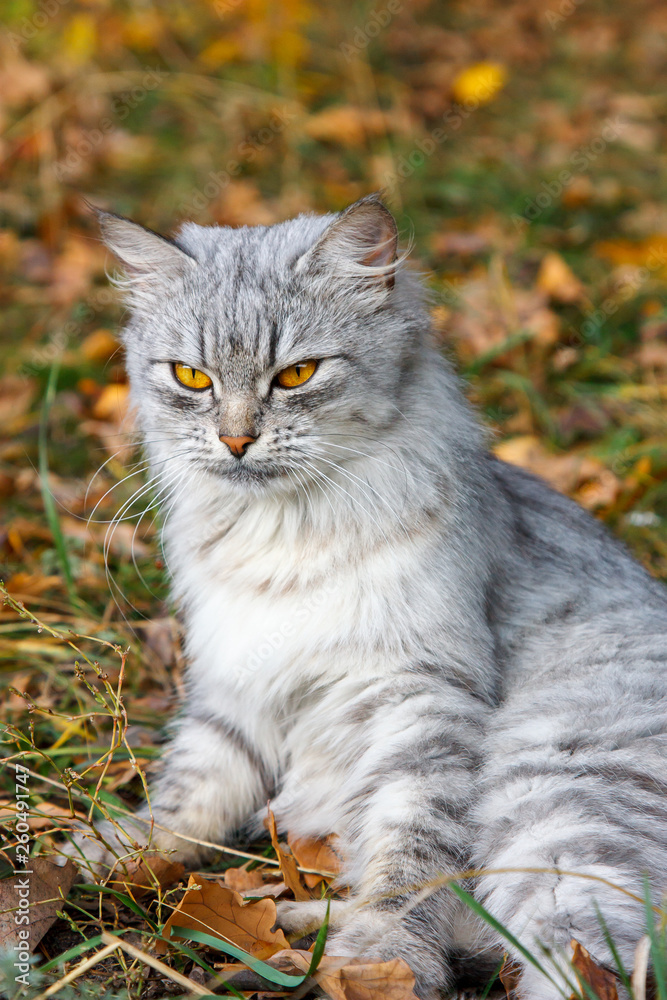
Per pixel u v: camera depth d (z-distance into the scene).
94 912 3.04
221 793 3.46
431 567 3.20
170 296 3.40
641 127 9.47
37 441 5.87
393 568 3.19
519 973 2.73
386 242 3.30
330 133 8.63
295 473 3.24
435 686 3.11
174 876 3.11
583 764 2.91
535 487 3.93
